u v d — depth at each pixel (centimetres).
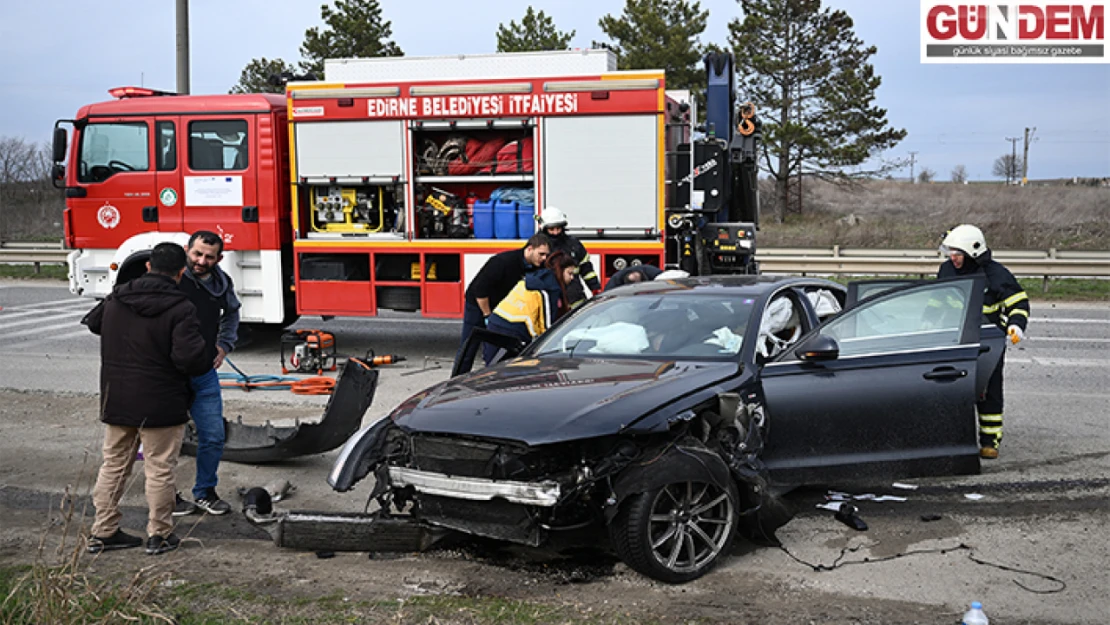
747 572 450
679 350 533
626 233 1030
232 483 623
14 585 416
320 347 1036
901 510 544
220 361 566
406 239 1088
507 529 432
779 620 393
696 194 1062
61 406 863
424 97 1058
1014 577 439
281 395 922
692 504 447
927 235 3005
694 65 3791
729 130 1201
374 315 1116
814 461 523
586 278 817
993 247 2800
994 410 648
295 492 604
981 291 559
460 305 1088
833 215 4262
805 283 623
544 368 518
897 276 1844
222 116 1119
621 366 510
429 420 448
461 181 1070
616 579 440
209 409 551
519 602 411
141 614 392
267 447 637
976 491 580
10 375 1029
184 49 1634
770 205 4503
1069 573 443
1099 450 677
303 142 1098
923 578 439
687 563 442
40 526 533
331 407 614
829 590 427
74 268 1177
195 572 456
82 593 406
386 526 471
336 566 463
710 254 1077
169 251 484
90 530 495
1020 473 619
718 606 408
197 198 1136
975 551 474
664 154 1017
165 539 488
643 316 570
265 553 484
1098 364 1038
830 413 522
